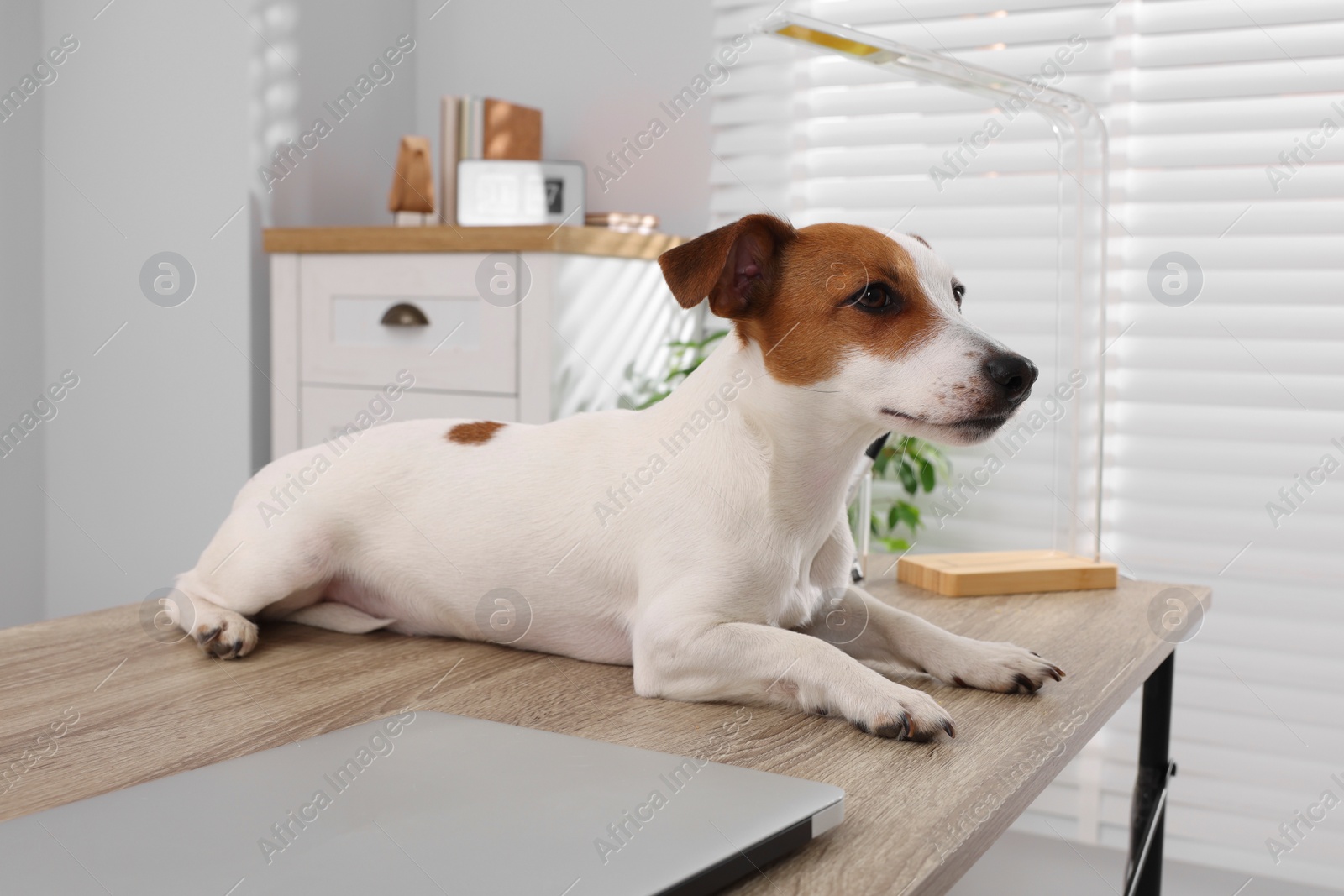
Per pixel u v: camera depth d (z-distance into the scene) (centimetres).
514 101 286
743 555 103
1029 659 100
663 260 105
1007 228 236
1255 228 217
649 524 106
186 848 56
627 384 244
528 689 99
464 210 250
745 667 94
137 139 268
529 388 220
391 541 118
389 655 110
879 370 104
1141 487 229
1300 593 218
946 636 105
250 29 253
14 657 105
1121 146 226
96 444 280
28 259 279
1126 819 228
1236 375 221
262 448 263
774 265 107
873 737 86
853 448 108
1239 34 216
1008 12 233
